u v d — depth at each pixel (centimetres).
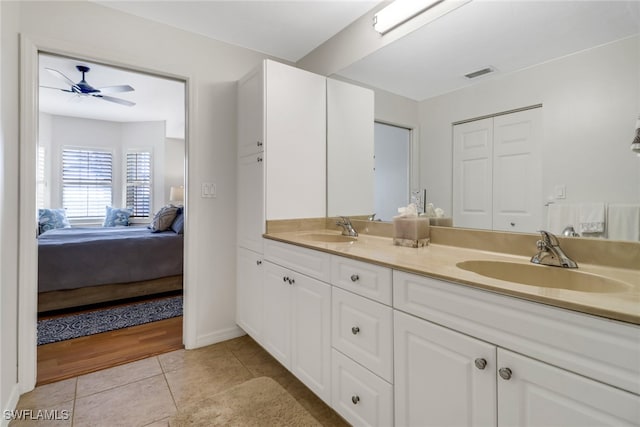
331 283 146
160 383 183
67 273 290
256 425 138
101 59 192
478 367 88
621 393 65
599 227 112
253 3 192
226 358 213
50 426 148
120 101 382
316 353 156
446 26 163
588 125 115
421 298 105
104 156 547
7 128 153
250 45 243
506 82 140
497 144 144
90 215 538
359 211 217
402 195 190
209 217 232
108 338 242
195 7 195
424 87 175
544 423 76
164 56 212
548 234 115
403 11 178
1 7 144
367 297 126
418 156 179
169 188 567
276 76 209
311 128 226
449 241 159
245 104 227
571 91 120
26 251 171
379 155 202
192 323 226
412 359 108
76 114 504
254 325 216
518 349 81
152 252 333
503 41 141
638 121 104
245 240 229
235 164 242
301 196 221
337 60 228
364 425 127
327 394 148
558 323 74
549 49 126
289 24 216
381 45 195
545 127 127
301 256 168
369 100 206
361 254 134
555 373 74
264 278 203
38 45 172
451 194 163
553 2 126
